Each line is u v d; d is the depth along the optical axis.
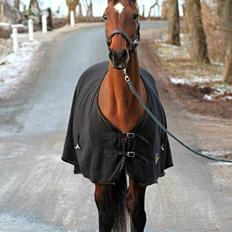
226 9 21.39
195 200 8.30
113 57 5.12
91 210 7.85
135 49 5.45
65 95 18.86
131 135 5.54
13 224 7.30
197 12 28.56
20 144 12.59
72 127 6.72
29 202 8.25
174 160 10.88
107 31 5.32
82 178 9.59
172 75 23.50
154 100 6.09
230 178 9.54
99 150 5.64
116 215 5.84
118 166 5.61
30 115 15.93
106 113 5.58
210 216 7.58
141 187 5.84
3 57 26.89
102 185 5.78
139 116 5.57
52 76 22.27
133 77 5.51
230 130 14.23
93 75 6.72
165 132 6.29
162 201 8.26
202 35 28.44
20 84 20.86
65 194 8.65
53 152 11.70
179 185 9.11
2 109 16.80
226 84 21.30
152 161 5.69
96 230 7.04
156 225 7.21
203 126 14.66
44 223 7.32
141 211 5.88
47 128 14.38
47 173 9.95
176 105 17.47
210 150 11.85
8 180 9.52
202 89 20.08
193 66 26.42
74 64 24.67
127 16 5.25
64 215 7.64
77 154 6.22
